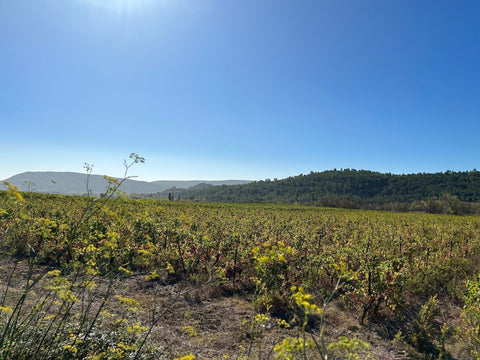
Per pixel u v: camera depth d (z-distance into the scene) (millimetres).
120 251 3125
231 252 7594
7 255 6172
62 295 2604
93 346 3080
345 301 5535
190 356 2164
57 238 4566
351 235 11625
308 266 6418
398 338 4410
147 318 4555
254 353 3746
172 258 6785
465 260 8516
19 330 2777
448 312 5727
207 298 5738
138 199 3152
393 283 5266
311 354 3586
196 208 24891
